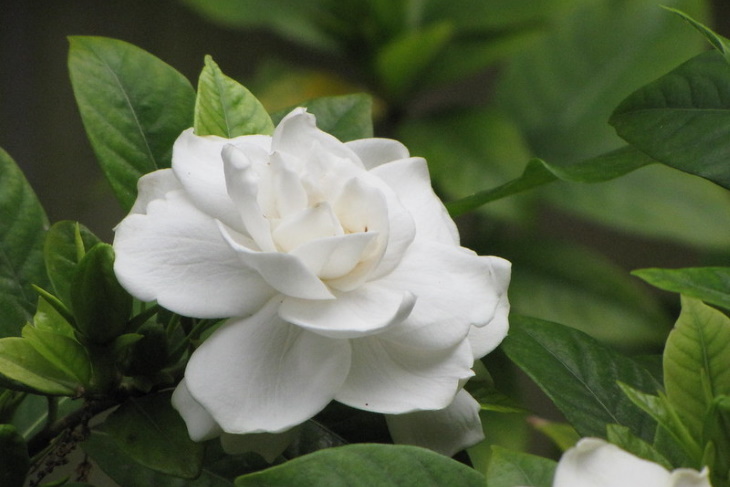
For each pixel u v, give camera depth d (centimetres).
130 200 118
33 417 119
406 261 111
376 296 110
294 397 109
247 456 117
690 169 115
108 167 118
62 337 112
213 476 117
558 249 167
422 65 170
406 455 109
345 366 110
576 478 105
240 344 110
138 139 118
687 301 111
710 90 117
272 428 109
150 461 112
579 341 117
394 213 110
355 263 109
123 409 113
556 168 118
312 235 109
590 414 115
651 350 160
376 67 171
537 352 116
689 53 170
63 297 114
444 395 110
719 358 111
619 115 117
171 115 119
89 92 118
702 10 172
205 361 110
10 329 117
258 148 112
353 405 110
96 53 119
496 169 159
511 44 172
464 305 110
